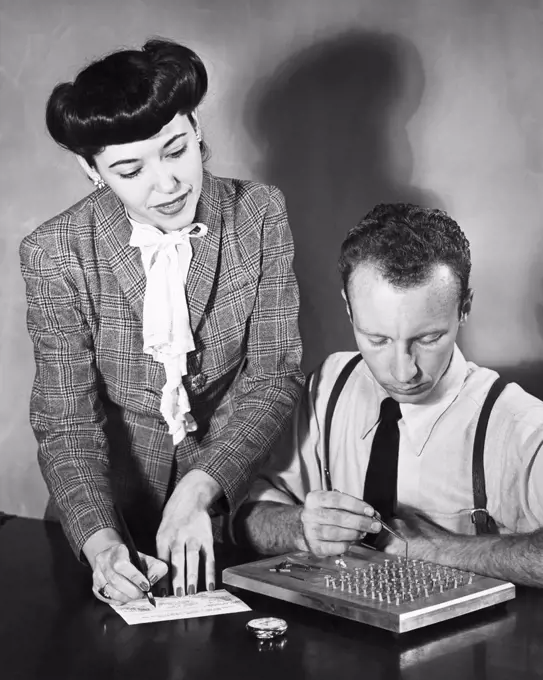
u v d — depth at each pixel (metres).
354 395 1.69
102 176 1.42
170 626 1.25
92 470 1.55
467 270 1.47
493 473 1.54
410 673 1.08
